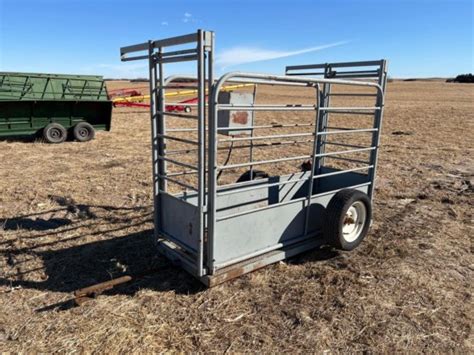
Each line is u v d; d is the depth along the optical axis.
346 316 3.27
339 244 4.17
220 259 3.58
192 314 3.27
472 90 58.12
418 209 5.96
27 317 3.20
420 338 3.01
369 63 4.64
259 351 2.86
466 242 4.77
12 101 11.23
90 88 12.84
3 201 6.02
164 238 4.14
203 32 3.00
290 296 3.56
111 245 4.56
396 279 3.87
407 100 36.53
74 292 3.33
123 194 6.47
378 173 8.29
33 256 4.26
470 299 3.55
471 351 2.88
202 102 3.14
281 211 3.99
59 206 5.85
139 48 3.76
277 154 10.40
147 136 13.55
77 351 2.81
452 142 12.57
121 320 3.17
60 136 12.02
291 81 3.64
